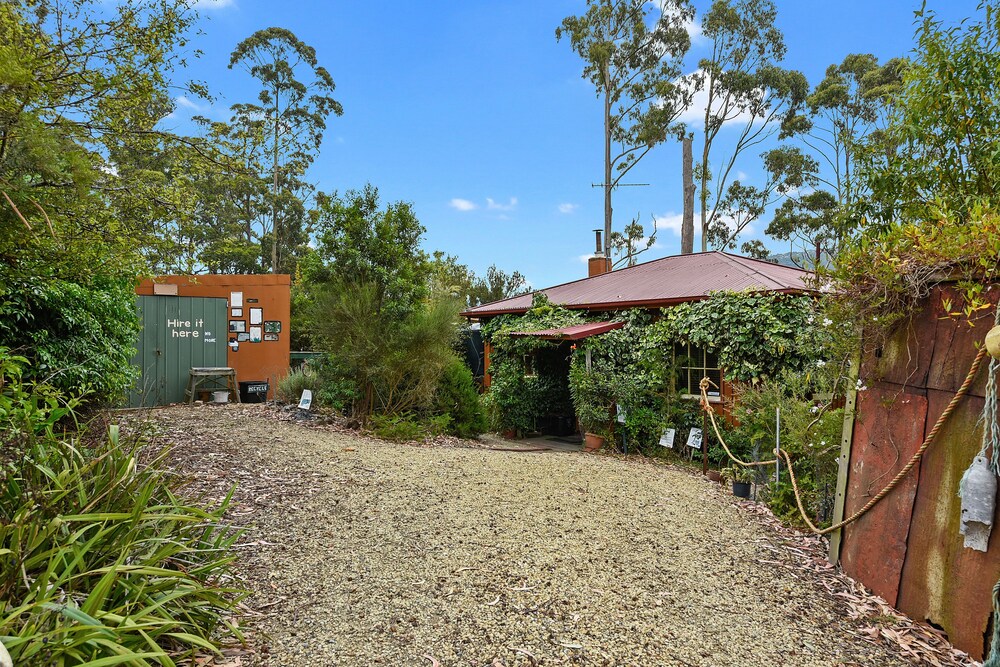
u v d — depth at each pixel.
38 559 1.80
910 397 2.97
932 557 2.69
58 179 3.05
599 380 8.15
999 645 2.16
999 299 2.42
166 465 4.28
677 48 21.34
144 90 3.41
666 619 2.65
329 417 7.69
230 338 9.86
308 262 7.76
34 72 2.85
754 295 7.53
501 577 3.00
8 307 4.38
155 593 2.04
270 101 21.31
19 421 2.63
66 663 1.65
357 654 2.23
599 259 13.56
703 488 5.31
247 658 2.15
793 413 4.78
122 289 6.08
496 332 10.38
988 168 3.80
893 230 3.00
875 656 2.42
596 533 3.77
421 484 4.66
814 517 4.15
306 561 3.06
